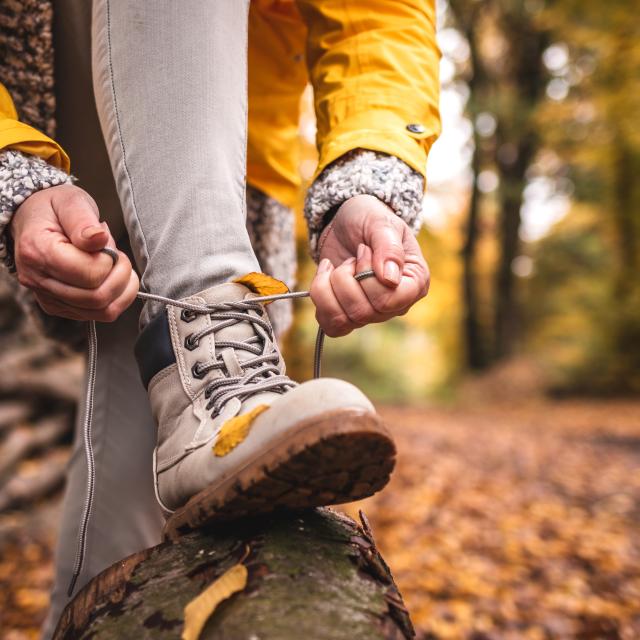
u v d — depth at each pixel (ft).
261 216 3.92
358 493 2.20
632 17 34.99
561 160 44.01
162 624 2.00
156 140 2.65
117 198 3.64
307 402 2.05
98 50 2.77
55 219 2.30
